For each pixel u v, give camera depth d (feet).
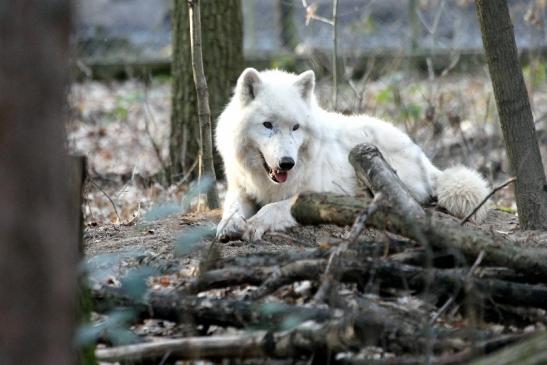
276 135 37.11
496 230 36.52
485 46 32.01
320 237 34.14
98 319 24.49
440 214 27.12
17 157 13.24
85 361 19.79
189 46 50.78
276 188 38.86
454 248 22.85
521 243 26.48
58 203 13.84
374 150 28.43
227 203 39.34
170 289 26.14
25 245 13.25
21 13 13.19
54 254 13.64
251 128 37.73
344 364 20.27
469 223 37.91
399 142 42.42
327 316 21.18
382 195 23.75
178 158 51.42
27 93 13.32
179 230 35.22
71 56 16.87
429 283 20.80
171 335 23.50
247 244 33.53
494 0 31.42
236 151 38.68
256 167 38.65
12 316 13.17
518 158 32.19
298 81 38.55
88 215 40.70
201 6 50.39
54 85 13.74
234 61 51.19
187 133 51.03
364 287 22.65
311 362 20.43
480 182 39.58
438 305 23.36
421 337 20.02
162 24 99.76
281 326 20.62
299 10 94.68
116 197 45.14
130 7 102.83
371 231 32.68
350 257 23.39
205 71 50.60
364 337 20.25
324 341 20.11
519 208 32.65
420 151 43.47
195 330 22.44
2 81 13.10
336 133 40.96
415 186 41.47
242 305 21.99
